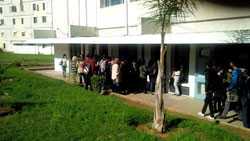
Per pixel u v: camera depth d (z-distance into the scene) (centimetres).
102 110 1123
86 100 1308
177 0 857
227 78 1101
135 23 1819
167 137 855
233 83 1006
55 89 1605
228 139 811
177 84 1483
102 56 1902
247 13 1184
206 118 1067
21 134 871
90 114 1067
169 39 1269
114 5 2044
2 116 1070
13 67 2994
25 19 6606
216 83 1066
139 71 1616
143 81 1609
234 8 1233
